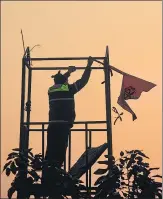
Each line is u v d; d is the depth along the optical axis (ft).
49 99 83.76
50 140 80.89
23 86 82.99
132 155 68.18
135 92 81.05
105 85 81.76
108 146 78.02
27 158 70.64
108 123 79.41
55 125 80.53
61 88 82.33
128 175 66.59
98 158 77.92
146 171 66.49
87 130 79.51
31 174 68.28
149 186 65.77
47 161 70.28
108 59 82.74
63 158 80.02
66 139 80.79
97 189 68.69
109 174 68.85
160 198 65.51
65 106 81.76
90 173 75.72
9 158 69.21
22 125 80.33
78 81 82.74
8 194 68.33
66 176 70.08
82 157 87.35
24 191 69.67
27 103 86.53
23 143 79.15
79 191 69.87
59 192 69.26
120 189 67.62
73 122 79.51
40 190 69.82
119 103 80.84
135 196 66.39
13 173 67.31
